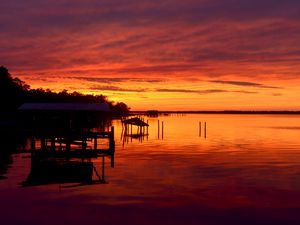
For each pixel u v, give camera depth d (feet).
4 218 55.31
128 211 59.00
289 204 63.77
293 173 93.91
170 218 55.83
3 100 266.98
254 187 76.69
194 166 104.94
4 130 201.67
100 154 100.32
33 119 121.19
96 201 64.44
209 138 225.97
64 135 99.30
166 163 110.93
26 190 72.13
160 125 423.64
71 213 57.77
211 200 65.98
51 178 83.87
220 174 91.66
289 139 218.38
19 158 115.96
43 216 56.29
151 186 76.64
